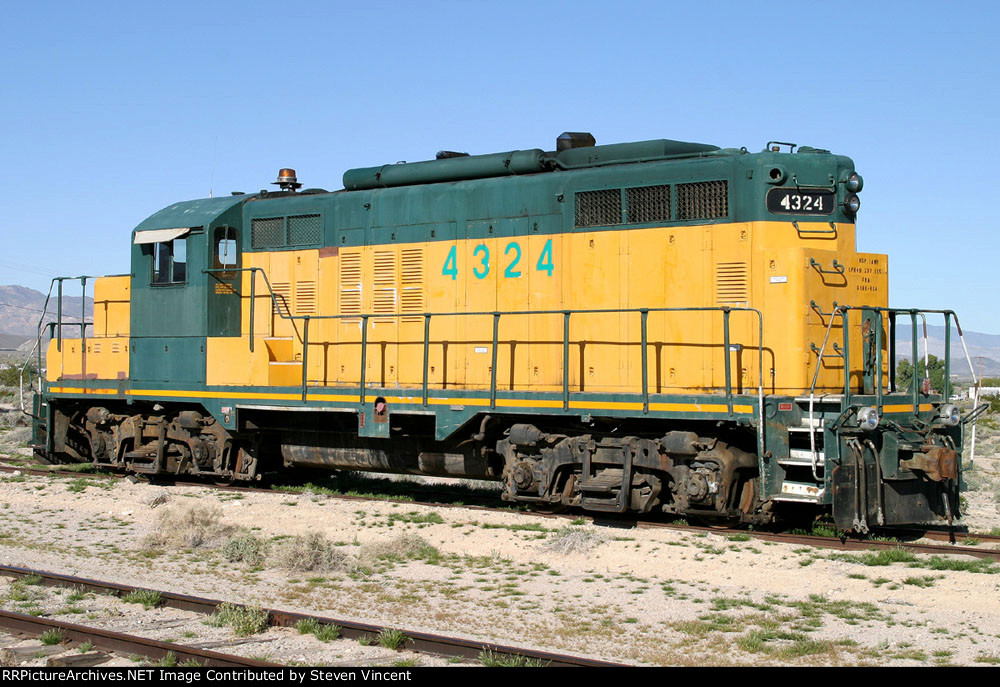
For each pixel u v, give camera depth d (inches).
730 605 374.6
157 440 695.7
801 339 484.4
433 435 601.3
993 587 388.2
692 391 509.7
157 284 695.7
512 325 565.9
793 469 480.7
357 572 438.3
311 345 641.6
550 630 343.6
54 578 404.5
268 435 692.7
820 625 346.3
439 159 612.4
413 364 601.6
